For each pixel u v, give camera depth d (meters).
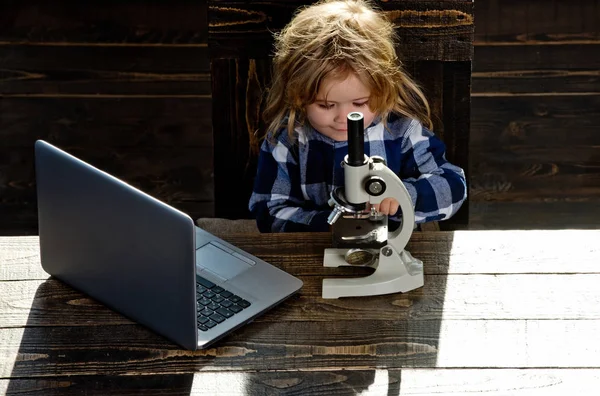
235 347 1.53
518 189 3.30
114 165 3.33
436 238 1.79
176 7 3.32
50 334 1.57
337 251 1.73
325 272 1.70
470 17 2.09
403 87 2.11
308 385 1.45
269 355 1.51
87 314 1.62
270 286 1.64
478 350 1.51
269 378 1.47
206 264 1.71
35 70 3.35
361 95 1.85
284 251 1.77
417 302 1.62
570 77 3.30
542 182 3.30
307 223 2.02
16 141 3.34
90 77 3.35
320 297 1.64
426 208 2.03
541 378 1.46
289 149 2.08
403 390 1.44
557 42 3.29
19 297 1.66
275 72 1.99
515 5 3.28
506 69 3.30
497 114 3.32
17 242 1.82
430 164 2.10
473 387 1.44
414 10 2.09
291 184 2.11
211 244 1.77
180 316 1.49
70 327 1.58
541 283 1.66
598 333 1.54
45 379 1.47
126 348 1.53
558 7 3.27
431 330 1.55
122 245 1.54
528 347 1.52
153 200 1.46
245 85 2.18
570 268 1.70
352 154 1.55
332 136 1.96
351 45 1.82
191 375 1.48
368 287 1.63
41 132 3.35
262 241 1.80
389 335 1.55
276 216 2.05
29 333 1.57
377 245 1.63
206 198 3.30
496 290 1.65
